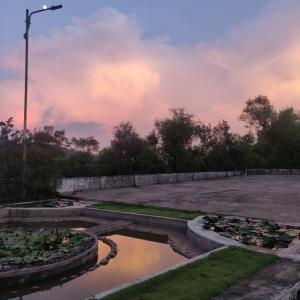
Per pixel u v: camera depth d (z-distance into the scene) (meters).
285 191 19.59
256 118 49.72
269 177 35.62
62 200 15.26
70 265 6.66
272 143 48.19
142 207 13.14
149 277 5.09
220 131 39.19
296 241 7.57
